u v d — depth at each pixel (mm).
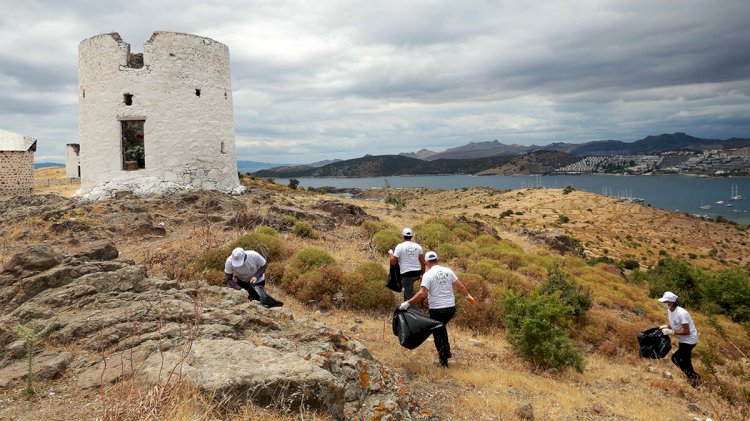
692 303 18516
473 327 11523
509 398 7168
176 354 5016
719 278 18719
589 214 109438
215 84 23547
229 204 20547
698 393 9180
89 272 7504
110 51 21297
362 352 6727
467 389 7379
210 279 11492
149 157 21562
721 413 8148
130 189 20969
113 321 5969
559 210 113250
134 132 26891
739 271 19078
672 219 108062
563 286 13516
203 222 17422
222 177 23938
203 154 22938
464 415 6391
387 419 5156
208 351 5098
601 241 86875
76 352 5367
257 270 9055
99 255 8664
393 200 36719
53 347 5492
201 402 4086
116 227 15938
